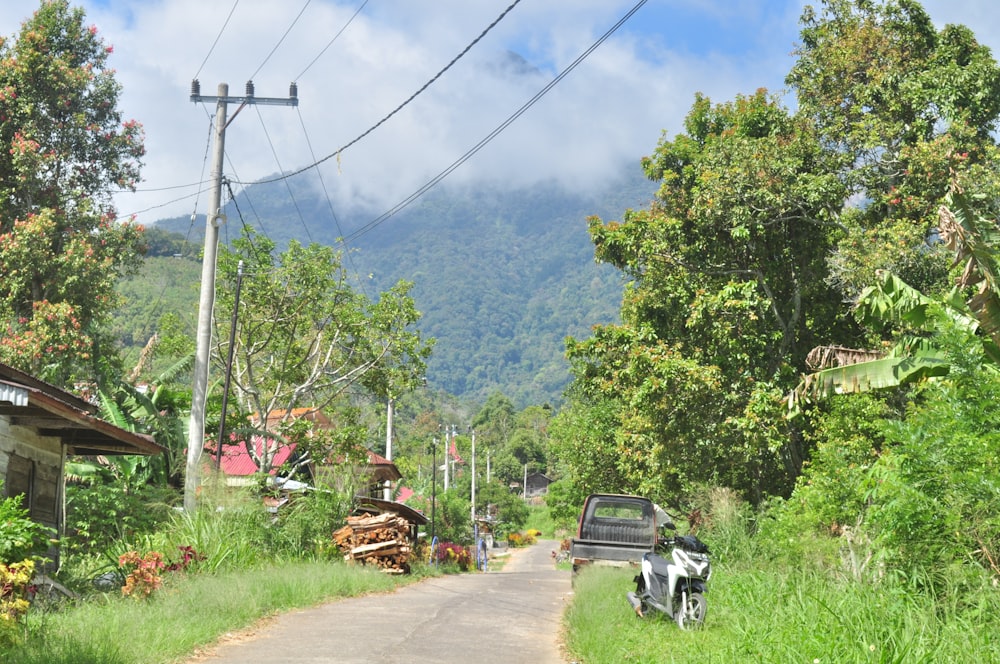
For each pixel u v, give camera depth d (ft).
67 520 70.28
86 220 111.14
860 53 94.27
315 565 70.33
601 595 49.96
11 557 38.52
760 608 35.22
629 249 100.37
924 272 82.02
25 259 101.50
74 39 115.14
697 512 86.99
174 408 102.89
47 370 94.48
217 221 78.79
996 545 30.94
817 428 80.89
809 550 45.39
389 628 41.27
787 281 99.45
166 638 32.99
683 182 101.45
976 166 78.02
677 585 39.14
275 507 88.79
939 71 88.28
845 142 95.04
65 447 59.82
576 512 226.79
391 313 124.26
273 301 119.55
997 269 40.24
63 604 41.78
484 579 98.27
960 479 31.76
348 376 123.65
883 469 37.11
